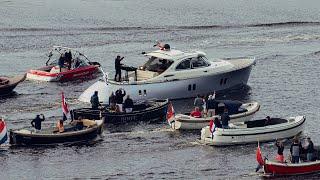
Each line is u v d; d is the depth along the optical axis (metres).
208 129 195.25
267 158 182.25
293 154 175.88
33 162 182.38
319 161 176.38
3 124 191.25
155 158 186.12
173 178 174.62
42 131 193.75
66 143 193.25
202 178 174.62
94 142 196.25
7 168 178.62
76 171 177.75
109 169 179.25
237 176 175.75
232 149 191.88
